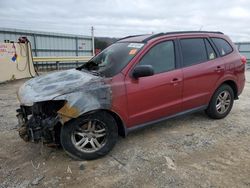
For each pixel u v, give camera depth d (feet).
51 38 64.80
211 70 15.92
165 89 13.75
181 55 14.78
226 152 12.85
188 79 14.74
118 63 13.16
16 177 10.71
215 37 17.08
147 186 10.06
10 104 22.89
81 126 11.74
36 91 12.00
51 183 10.32
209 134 15.17
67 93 11.14
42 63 58.44
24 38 40.73
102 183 10.31
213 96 16.70
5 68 36.70
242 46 73.97
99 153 12.12
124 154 12.71
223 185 10.03
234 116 18.65
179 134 15.17
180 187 9.95
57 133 11.87
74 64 65.46
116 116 12.42
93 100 11.38
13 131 15.79
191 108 15.53
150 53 13.55
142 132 15.46
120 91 12.15
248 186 9.97
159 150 13.11
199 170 11.14
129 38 15.94
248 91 29.43
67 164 11.76
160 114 13.99
